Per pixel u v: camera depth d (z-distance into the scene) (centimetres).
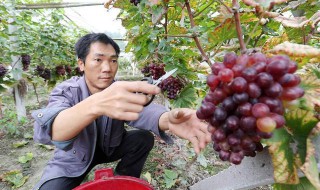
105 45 142
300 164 55
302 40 92
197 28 100
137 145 178
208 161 241
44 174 153
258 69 48
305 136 57
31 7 352
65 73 466
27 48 363
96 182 120
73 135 91
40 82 399
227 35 100
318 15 79
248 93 48
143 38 170
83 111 80
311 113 55
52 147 289
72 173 150
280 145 56
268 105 47
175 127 100
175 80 163
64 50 445
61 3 356
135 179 121
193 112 98
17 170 235
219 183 96
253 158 72
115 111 72
